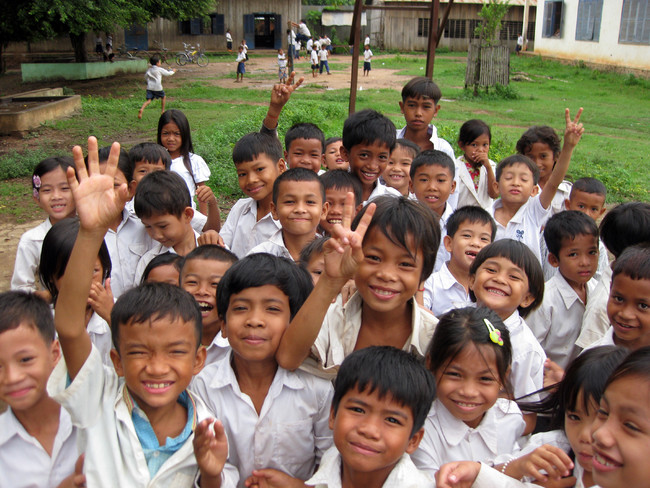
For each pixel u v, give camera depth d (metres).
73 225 2.98
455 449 2.30
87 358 1.97
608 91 22.00
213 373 2.43
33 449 2.14
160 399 1.97
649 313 2.50
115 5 18.05
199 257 2.89
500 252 2.84
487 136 5.37
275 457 2.34
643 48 23.28
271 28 41.84
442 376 2.25
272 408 2.33
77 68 24.09
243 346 2.23
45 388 2.07
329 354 2.43
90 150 1.98
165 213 3.50
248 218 4.17
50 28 17.31
